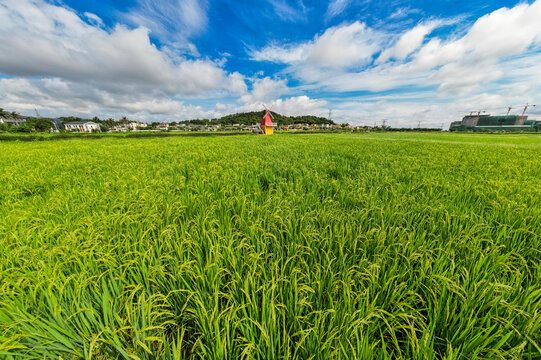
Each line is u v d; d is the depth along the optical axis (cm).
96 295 155
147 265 190
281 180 482
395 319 143
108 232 243
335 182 444
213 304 153
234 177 499
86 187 445
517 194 349
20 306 145
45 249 211
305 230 233
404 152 1130
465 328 135
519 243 218
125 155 1034
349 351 124
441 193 381
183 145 1650
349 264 196
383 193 395
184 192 406
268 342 122
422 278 171
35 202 353
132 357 115
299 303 143
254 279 167
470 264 183
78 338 135
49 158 952
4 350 111
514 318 132
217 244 192
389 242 217
